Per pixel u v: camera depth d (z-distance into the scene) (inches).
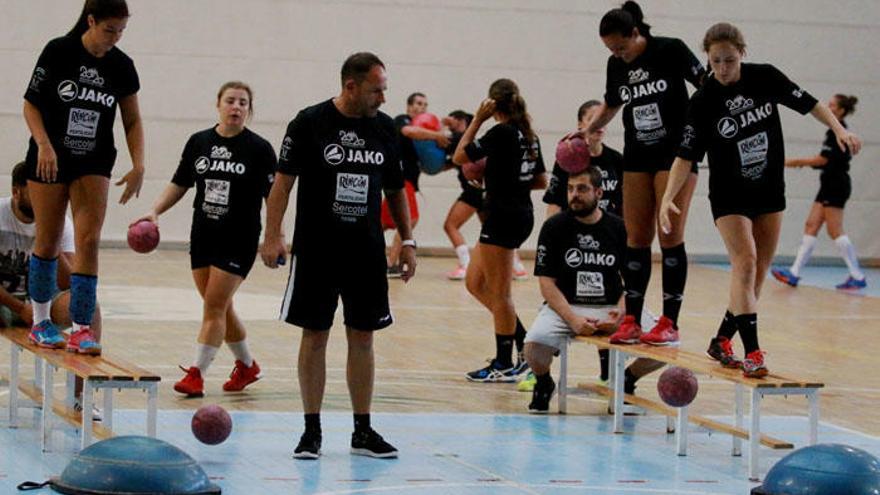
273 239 408.5
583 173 505.4
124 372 379.2
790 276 1034.1
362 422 417.4
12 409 442.3
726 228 417.1
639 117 454.3
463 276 961.5
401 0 1115.9
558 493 374.3
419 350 645.3
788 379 409.7
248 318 724.7
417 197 1130.0
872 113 1210.6
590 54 1152.8
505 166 552.1
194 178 503.2
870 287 1045.8
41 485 343.6
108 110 396.2
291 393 518.0
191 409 479.5
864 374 624.1
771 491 350.9
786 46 1186.0
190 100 1081.4
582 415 504.1
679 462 426.0
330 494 362.3
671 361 445.1
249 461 400.8
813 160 1019.9
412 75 1125.1
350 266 405.4
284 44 1097.4
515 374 568.1
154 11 1071.0
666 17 1161.4
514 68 1141.7
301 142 402.9
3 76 1042.7
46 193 398.6
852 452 353.1
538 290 919.7
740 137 414.6
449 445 437.7
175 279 896.3
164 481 328.2
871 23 1200.2
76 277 403.2
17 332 440.5
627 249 471.8
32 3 1043.9
